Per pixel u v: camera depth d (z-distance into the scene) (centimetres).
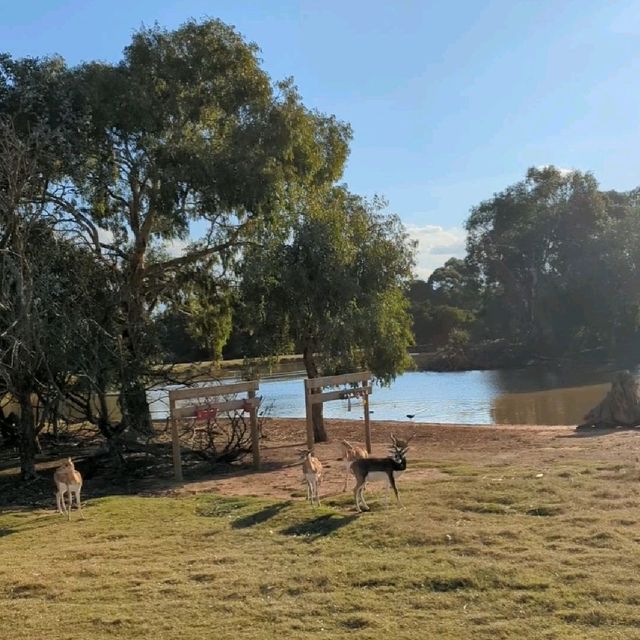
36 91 1797
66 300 1653
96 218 2133
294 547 855
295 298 1941
